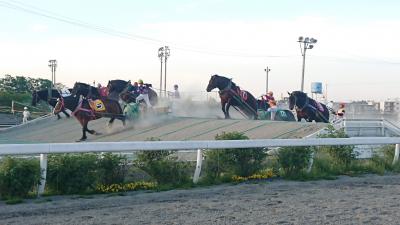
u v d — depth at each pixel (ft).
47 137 90.68
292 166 36.73
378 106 189.47
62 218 21.99
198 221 21.34
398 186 32.89
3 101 196.34
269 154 36.96
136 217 22.22
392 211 23.82
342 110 89.15
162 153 32.78
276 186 32.50
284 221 21.35
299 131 62.90
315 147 39.40
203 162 34.73
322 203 26.11
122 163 31.14
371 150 43.91
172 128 81.25
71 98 81.87
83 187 29.01
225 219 21.79
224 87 87.76
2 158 28.30
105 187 29.63
